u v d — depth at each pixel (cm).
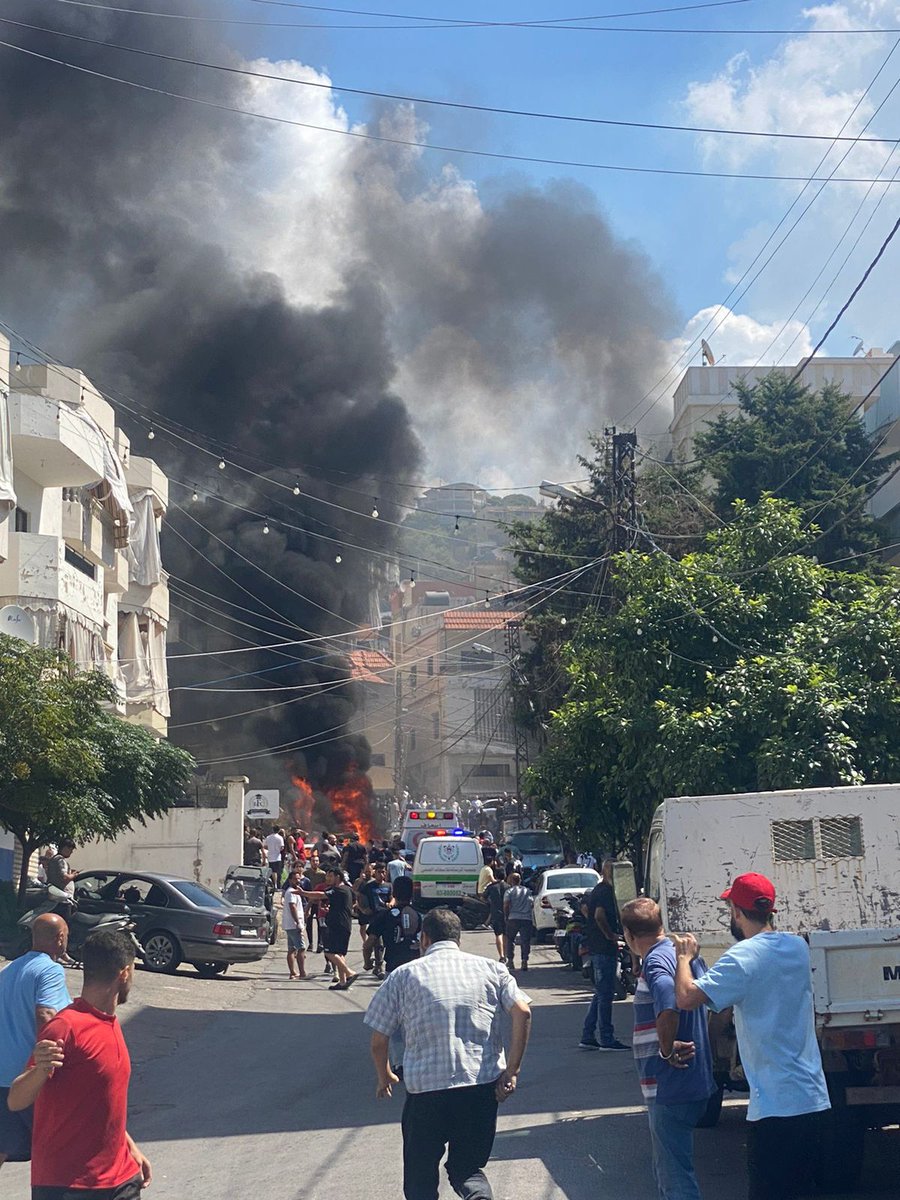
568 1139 851
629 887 1202
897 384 3809
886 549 3353
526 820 4409
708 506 3528
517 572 4053
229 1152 850
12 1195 761
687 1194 553
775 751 1434
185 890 2097
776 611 1728
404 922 1424
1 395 2308
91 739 1953
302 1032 1486
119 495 3092
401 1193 719
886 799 912
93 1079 464
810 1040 530
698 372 5853
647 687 1688
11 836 2286
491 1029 560
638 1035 575
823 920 900
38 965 612
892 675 1520
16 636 2127
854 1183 728
